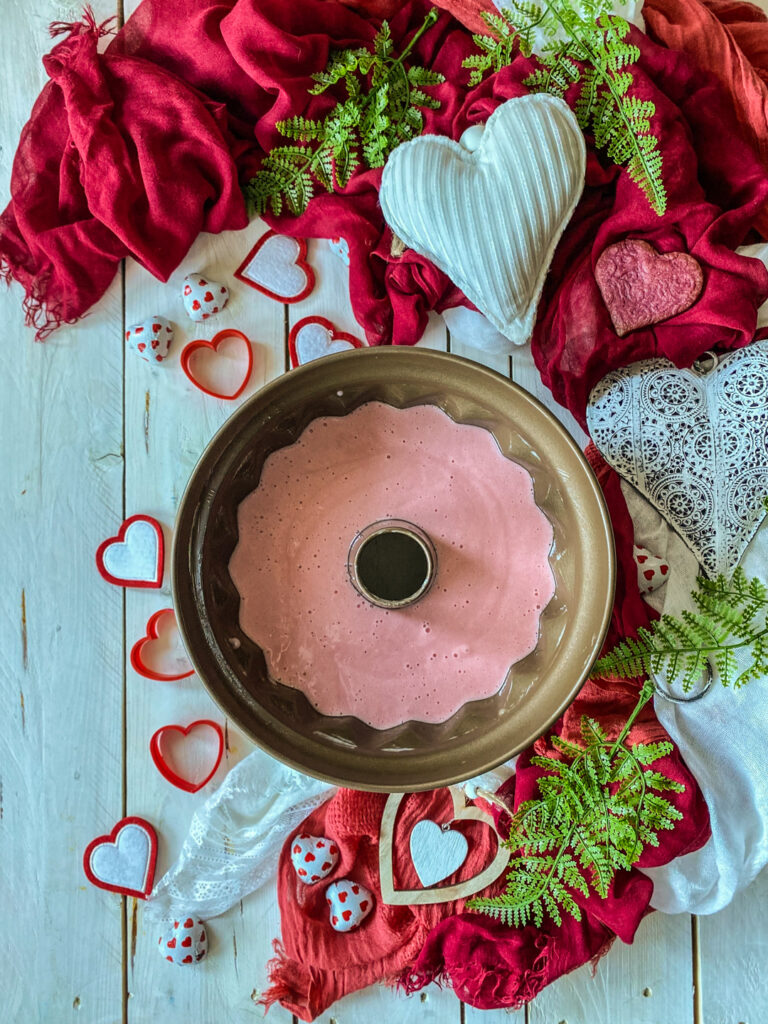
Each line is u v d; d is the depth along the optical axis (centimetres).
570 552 55
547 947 63
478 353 68
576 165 60
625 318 63
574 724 64
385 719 57
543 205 60
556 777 57
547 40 62
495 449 57
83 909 68
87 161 63
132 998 68
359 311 66
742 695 62
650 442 63
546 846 57
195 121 63
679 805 62
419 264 63
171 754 68
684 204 62
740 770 64
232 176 64
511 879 59
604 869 55
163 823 68
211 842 66
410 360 54
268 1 61
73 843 68
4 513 68
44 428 69
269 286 68
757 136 64
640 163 60
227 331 67
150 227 65
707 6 67
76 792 68
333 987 66
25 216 65
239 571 56
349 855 65
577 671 53
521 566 57
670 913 67
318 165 64
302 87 63
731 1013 68
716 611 59
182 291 68
